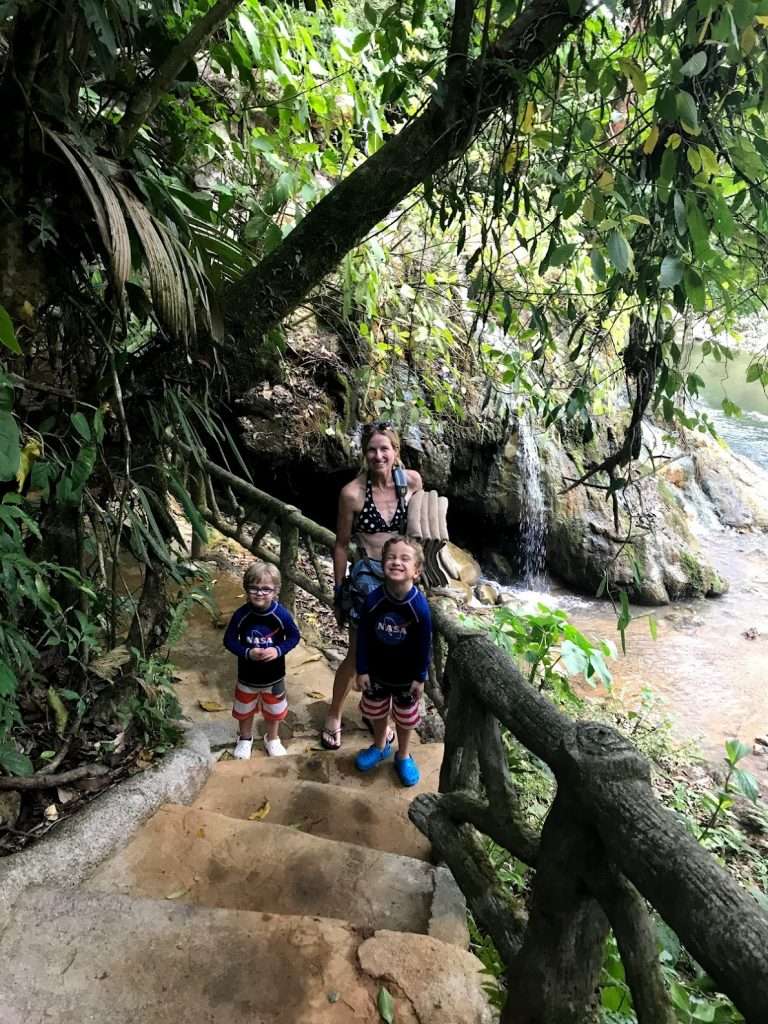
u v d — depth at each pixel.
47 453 2.41
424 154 2.59
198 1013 1.57
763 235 2.23
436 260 5.96
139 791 2.37
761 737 5.38
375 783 2.97
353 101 4.05
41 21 1.82
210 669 3.88
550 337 2.92
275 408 6.28
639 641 6.90
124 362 2.47
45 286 2.16
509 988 1.51
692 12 1.80
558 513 7.76
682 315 2.46
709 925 0.97
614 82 2.19
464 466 7.37
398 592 2.67
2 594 2.08
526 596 7.66
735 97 2.10
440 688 3.16
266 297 2.78
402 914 2.04
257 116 4.41
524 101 2.38
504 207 2.75
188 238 2.45
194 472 4.49
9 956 1.68
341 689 3.27
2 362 2.03
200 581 3.79
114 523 2.62
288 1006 1.60
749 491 9.96
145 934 1.76
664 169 1.98
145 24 2.42
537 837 1.68
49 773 2.37
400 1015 1.59
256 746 3.31
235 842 2.26
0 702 2.02
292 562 4.10
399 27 2.66
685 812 4.06
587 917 1.37
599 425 7.88
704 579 7.99
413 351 6.38
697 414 2.76
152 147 2.67
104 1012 1.56
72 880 2.02
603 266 2.02
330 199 2.71
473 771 2.16
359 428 6.56
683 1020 1.54
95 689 2.81
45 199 2.01
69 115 2.06
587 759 1.29
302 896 2.08
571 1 2.01
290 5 3.52
